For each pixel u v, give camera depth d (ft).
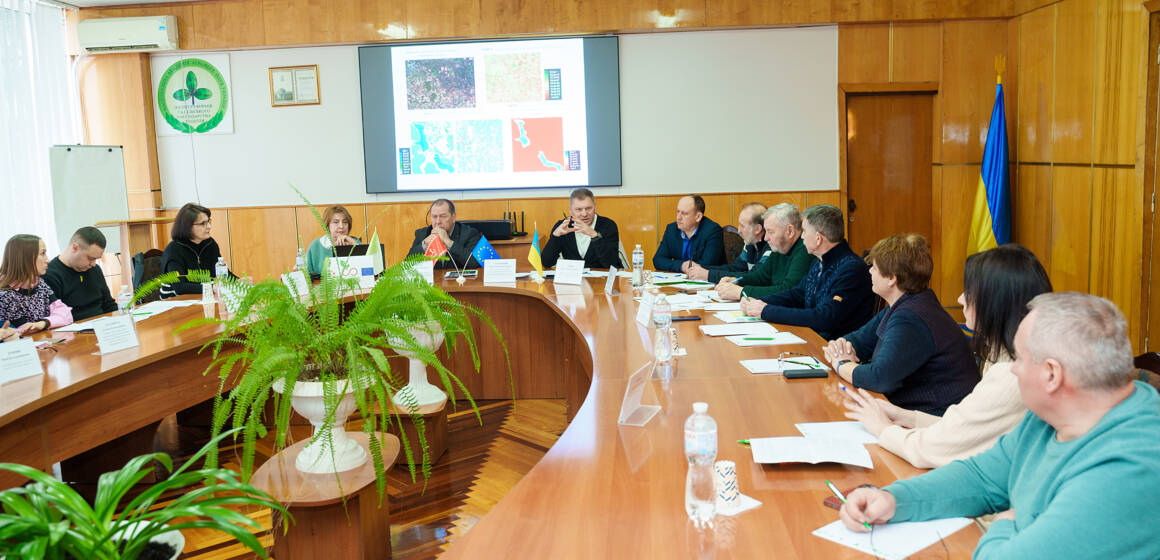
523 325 16.35
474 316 16.38
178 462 13.55
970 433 6.03
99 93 24.85
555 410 15.81
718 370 9.27
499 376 16.55
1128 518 4.20
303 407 8.27
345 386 7.84
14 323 13.61
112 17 24.57
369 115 24.73
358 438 9.21
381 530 9.06
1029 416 5.16
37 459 8.96
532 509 5.73
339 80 24.82
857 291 11.89
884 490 5.42
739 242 19.06
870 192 24.79
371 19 24.39
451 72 24.53
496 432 14.53
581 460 6.62
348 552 8.54
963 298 6.74
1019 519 4.83
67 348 11.03
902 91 24.20
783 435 7.04
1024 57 23.31
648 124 24.62
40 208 23.95
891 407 7.37
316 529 8.48
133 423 10.40
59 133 24.36
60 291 15.14
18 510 5.09
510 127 24.71
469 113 24.68
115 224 22.65
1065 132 21.35
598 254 18.71
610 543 5.20
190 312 13.67
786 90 24.35
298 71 24.82
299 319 7.89
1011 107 24.09
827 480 6.08
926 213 24.77
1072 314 4.49
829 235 12.33
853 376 8.45
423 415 12.67
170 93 25.03
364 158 24.95
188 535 10.58
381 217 25.22
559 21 24.14
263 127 25.05
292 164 25.13
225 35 24.52
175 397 11.14
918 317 8.30
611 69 24.35
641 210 24.88
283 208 25.27
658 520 5.51
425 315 8.64
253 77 24.89
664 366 9.45
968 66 24.08
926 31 24.04
